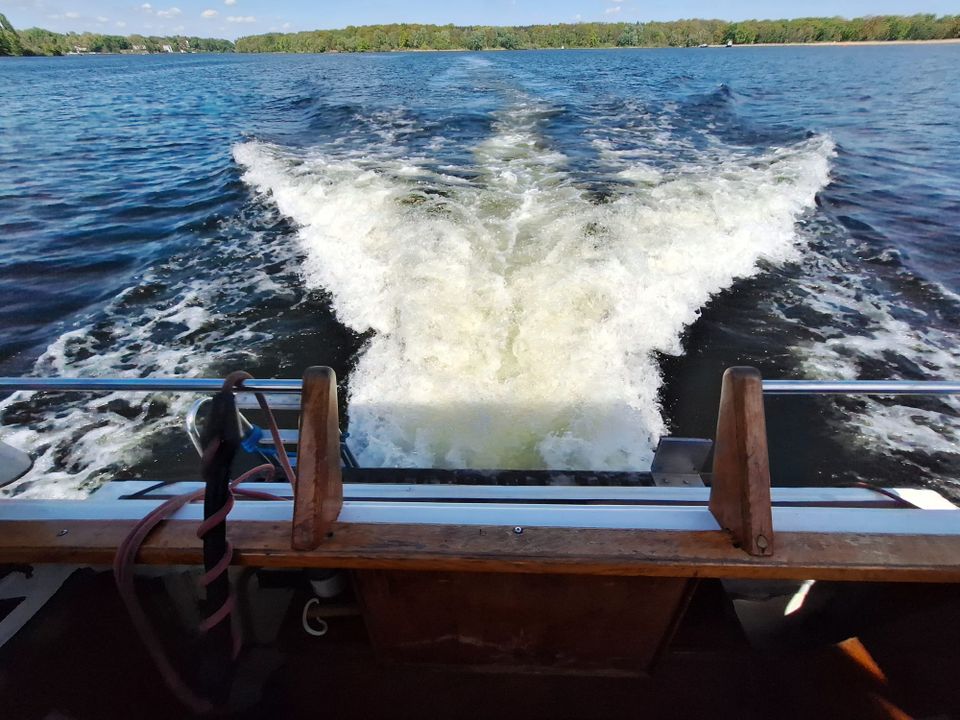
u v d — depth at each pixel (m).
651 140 10.12
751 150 9.50
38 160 10.77
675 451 1.90
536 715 1.53
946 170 8.91
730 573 1.13
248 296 5.04
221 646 1.26
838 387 1.40
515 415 3.40
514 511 1.27
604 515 1.25
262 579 1.66
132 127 13.92
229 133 12.39
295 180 7.54
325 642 1.65
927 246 5.94
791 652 1.62
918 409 3.64
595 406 3.45
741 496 1.14
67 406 3.80
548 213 5.69
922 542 1.16
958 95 17.17
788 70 26.22
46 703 1.42
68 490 3.21
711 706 1.54
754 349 4.19
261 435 1.84
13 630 1.48
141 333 4.66
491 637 1.50
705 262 5.13
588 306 4.10
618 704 1.55
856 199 7.29
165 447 3.49
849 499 1.62
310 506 1.18
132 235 6.72
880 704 1.51
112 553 1.21
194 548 1.17
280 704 1.54
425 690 1.58
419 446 3.23
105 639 1.48
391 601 1.41
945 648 1.39
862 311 4.70
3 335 4.73
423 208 5.79
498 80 19.84
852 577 1.12
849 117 13.34
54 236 6.80
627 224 5.41
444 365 3.73
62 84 26.64
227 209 7.08
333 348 4.27
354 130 11.30
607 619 1.41
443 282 4.34
